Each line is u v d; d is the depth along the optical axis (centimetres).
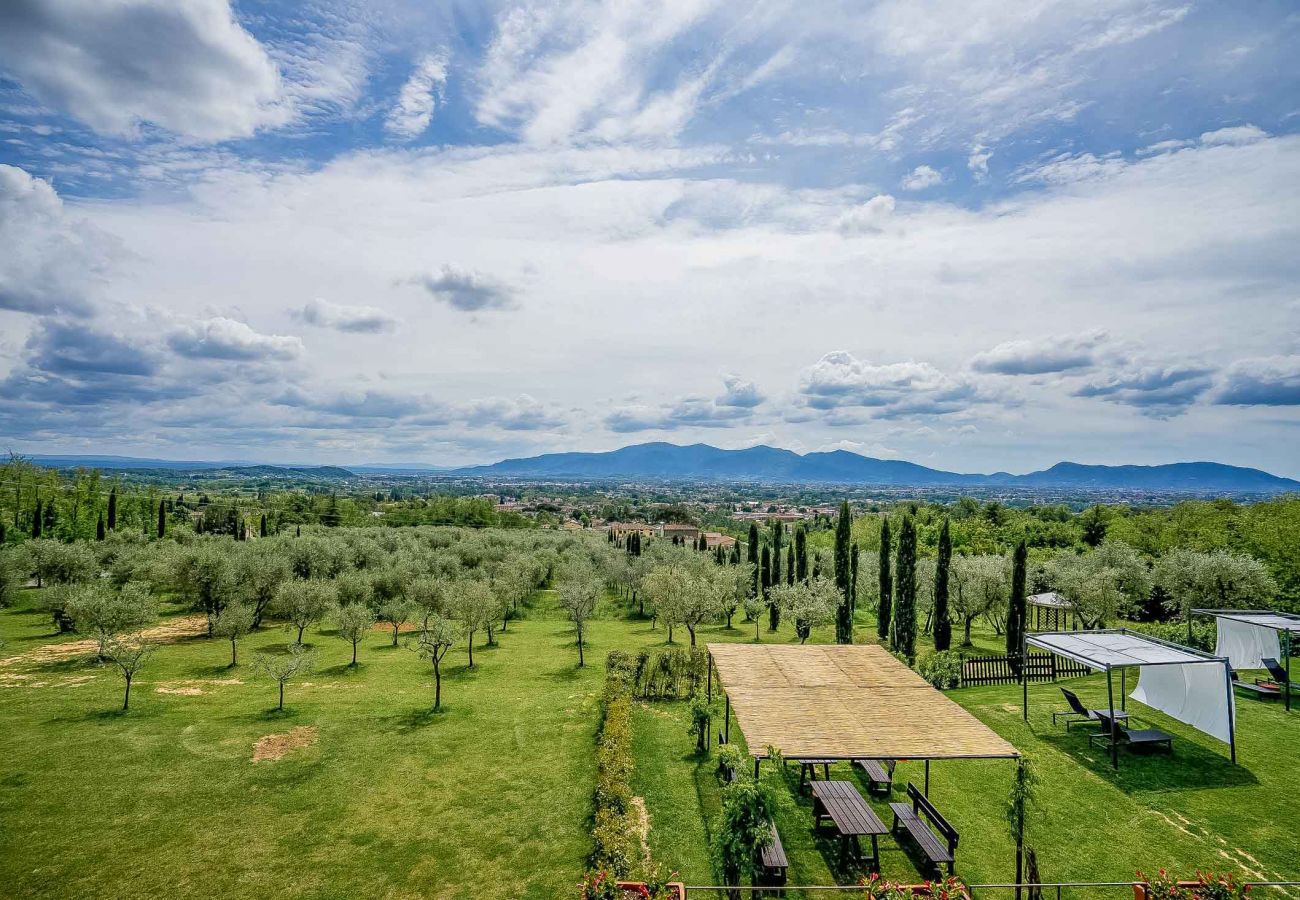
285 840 1622
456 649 3981
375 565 5562
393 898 1397
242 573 4397
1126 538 6125
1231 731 1950
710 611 3916
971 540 7481
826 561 6006
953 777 1922
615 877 1369
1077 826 1606
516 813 1770
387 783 1950
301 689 2961
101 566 5309
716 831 1377
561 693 2936
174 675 3131
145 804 1791
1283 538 4322
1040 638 2342
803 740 1573
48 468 8294
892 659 2239
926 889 1202
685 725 2480
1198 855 1466
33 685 2895
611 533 11706
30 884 1416
